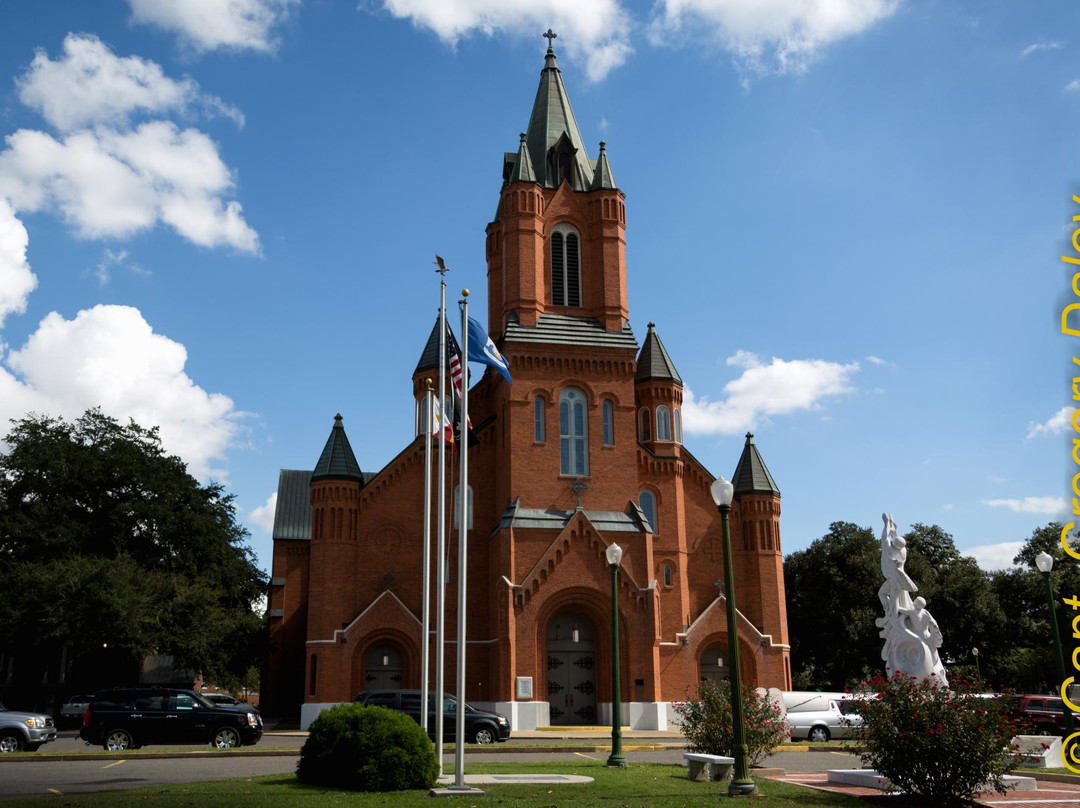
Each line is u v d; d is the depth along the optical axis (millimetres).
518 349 51688
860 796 19625
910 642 27109
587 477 50844
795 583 76562
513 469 50000
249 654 66125
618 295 54562
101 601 50625
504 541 47969
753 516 54562
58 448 57906
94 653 59375
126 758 29266
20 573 51938
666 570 52250
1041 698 43281
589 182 57969
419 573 51062
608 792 19797
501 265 59156
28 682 61781
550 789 20281
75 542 55500
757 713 26016
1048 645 70375
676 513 53281
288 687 65312
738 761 19734
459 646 20844
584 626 48812
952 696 19391
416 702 37062
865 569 72312
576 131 59719
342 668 47656
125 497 59781
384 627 48688
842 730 43812
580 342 52562
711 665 52000
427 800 18094
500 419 53188
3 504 56750
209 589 57781
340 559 49531
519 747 34000
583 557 48031
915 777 18812
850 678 72750
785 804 18203
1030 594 74562
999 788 19094
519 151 55469
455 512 51906
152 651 54656
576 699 47750
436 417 30219
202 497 63375
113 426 61281
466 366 25203
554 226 55750
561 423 51781
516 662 45969
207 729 32906
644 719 46531
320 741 20844
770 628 52594
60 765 27047
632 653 47406
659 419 55125
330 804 17328
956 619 71625
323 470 50656
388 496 51812
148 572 57625
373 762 19797
